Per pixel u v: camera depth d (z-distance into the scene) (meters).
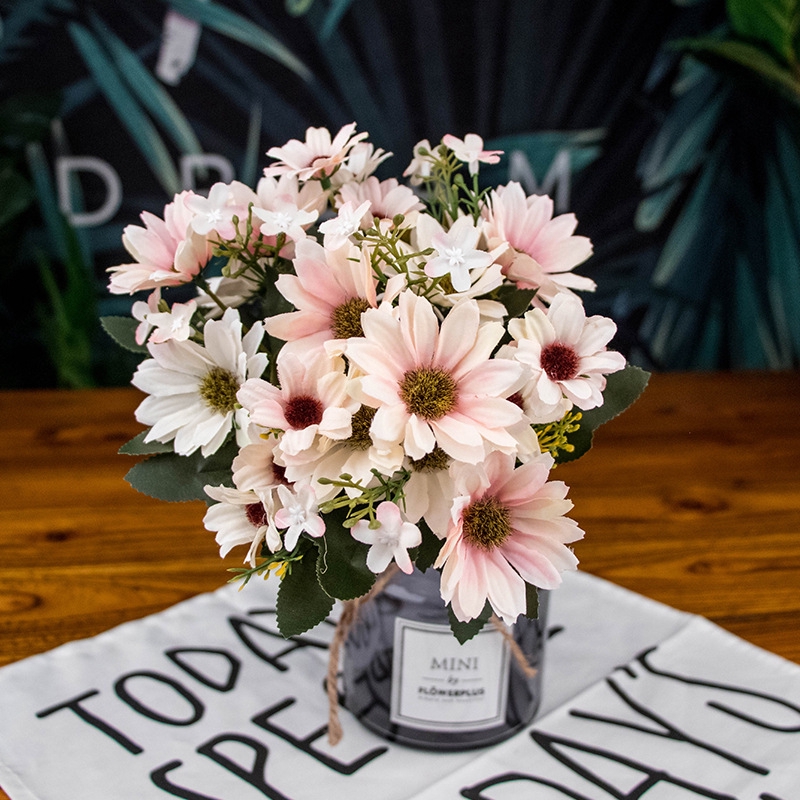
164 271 0.47
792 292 1.27
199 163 1.14
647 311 1.28
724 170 1.23
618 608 0.64
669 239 1.25
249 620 0.63
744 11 1.02
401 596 0.52
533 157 1.20
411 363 0.44
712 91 1.19
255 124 1.14
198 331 0.50
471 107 1.17
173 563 0.69
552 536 0.46
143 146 1.13
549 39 1.15
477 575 0.45
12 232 1.10
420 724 0.54
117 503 0.76
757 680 0.59
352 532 0.44
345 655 0.56
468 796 0.51
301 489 0.44
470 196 0.49
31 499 0.76
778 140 1.21
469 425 0.43
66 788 0.51
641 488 0.80
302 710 0.57
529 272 0.48
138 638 0.61
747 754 0.54
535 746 0.54
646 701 0.57
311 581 0.47
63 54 1.08
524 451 0.45
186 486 0.49
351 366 0.44
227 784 0.52
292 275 0.46
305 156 0.50
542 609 0.54
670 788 0.52
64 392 1.02
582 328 0.45
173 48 1.10
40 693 0.57
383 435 0.42
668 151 1.21
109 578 0.67
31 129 1.09
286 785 0.52
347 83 1.14
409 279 0.46
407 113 1.16
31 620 0.63
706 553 0.70
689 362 1.31
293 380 0.44
